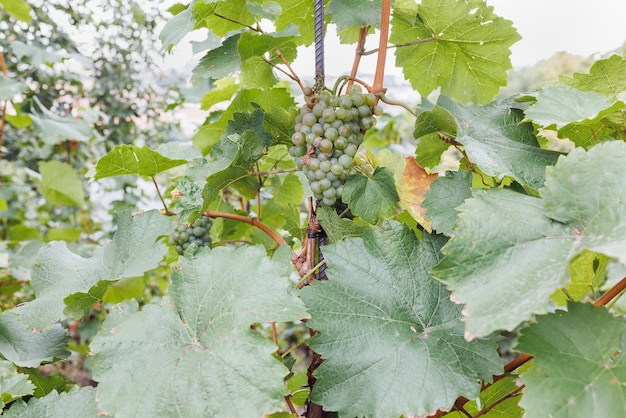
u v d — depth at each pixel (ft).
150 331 1.80
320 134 2.06
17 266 4.58
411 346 1.78
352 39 2.74
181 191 2.16
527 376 1.52
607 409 1.45
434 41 2.56
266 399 1.59
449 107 2.32
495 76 2.62
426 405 1.66
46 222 6.81
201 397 1.63
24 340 2.38
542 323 1.56
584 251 1.47
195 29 2.48
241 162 2.17
